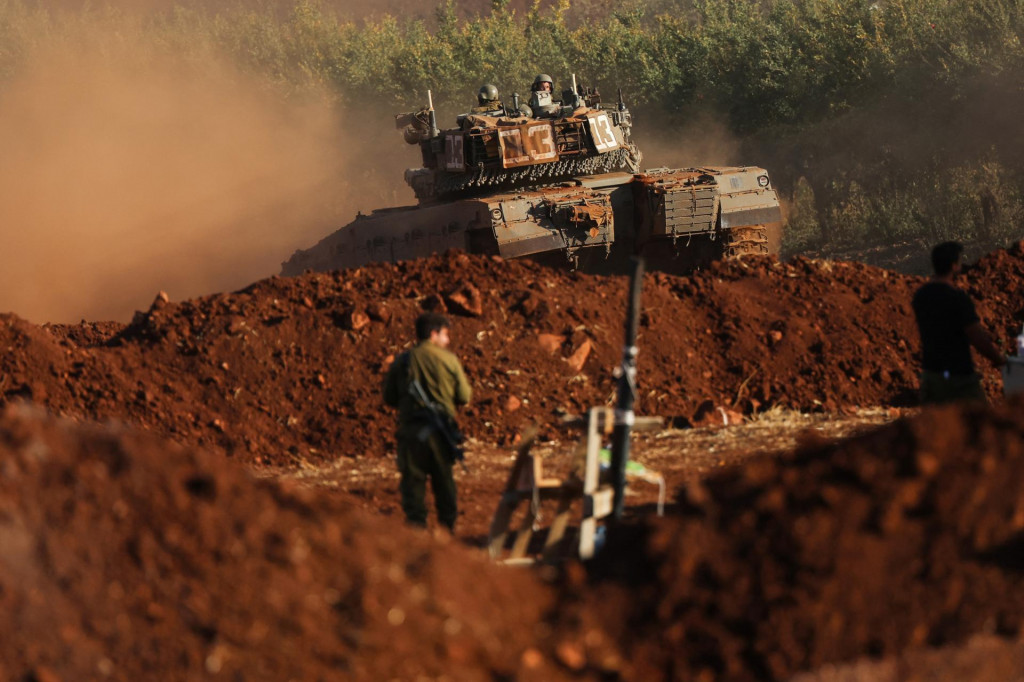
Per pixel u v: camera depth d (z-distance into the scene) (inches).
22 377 411.5
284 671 133.6
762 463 167.9
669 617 145.2
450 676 135.2
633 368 220.7
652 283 492.4
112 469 153.9
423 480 261.4
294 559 145.9
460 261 494.3
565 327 455.2
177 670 134.2
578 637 144.6
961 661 134.0
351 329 450.9
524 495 231.1
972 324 276.2
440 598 145.2
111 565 143.3
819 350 456.4
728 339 461.1
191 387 428.8
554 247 679.7
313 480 357.4
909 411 414.9
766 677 136.5
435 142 762.2
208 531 147.6
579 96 796.0
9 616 137.5
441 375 263.6
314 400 426.3
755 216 713.6
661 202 694.5
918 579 142.5
